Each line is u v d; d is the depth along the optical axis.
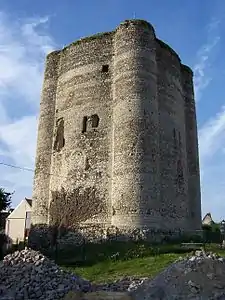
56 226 28.23
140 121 26.70
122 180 25.69
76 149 29.19
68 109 30.97
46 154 31.58
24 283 12.94
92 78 30.39
